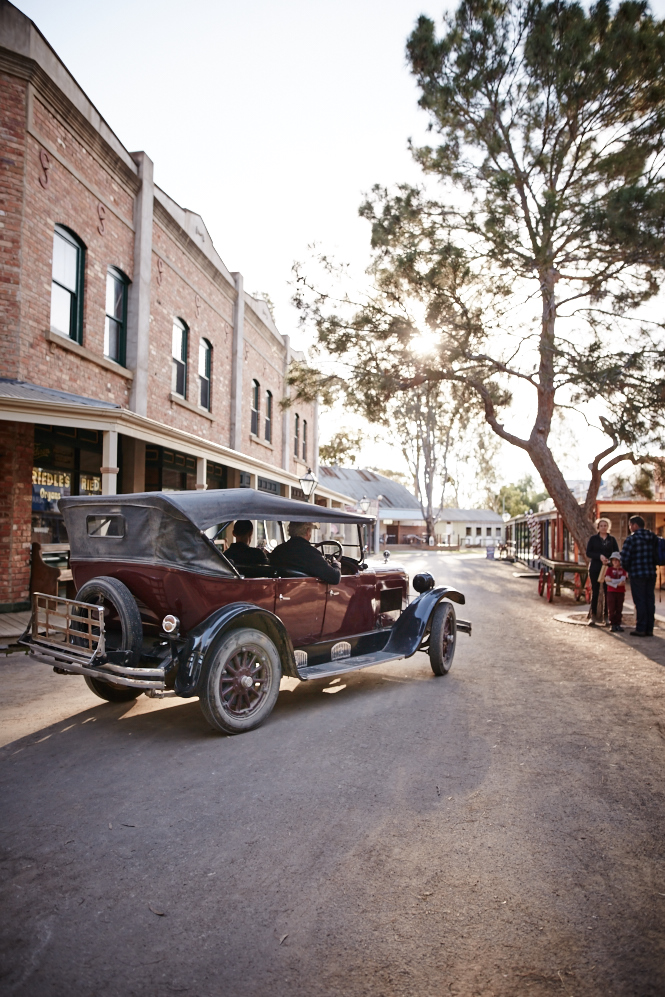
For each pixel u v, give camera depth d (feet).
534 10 33.47
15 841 9.96
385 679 21.66
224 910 8.16
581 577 48.52
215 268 53.16
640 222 31.24
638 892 8.59
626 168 35.19
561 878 8.93
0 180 30.81
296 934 7.68
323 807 11.18
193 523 15.12
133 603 15.25
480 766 13.20
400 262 36.24
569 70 32.81
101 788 12.03
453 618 22.71
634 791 11.96
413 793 11.80
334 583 18.85
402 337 38.50
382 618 22.12
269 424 71.46
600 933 7.70
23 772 12.84
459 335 38.55
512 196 34.81
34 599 16.58
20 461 32.68
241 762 13.41
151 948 7.43
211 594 15.61
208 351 54.19
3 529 31.96
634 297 36.42
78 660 14.92
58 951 7.37
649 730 15.78
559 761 13.53
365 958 7.27
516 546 120.67
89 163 36.52
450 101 36.14
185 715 17.04
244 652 15.62
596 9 32.99
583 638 30.55
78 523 17.31
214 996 6.68
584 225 32.58
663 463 37.17
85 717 16.81
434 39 35.73
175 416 47.26
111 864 9.28
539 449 39.99
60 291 34.86
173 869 9.14
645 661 24.81
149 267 42.22
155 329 44.06
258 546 19.31
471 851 9.67
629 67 32.71
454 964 7.16
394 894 8.53
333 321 40.04
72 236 35.68
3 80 30.91
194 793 11.79
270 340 70.23
